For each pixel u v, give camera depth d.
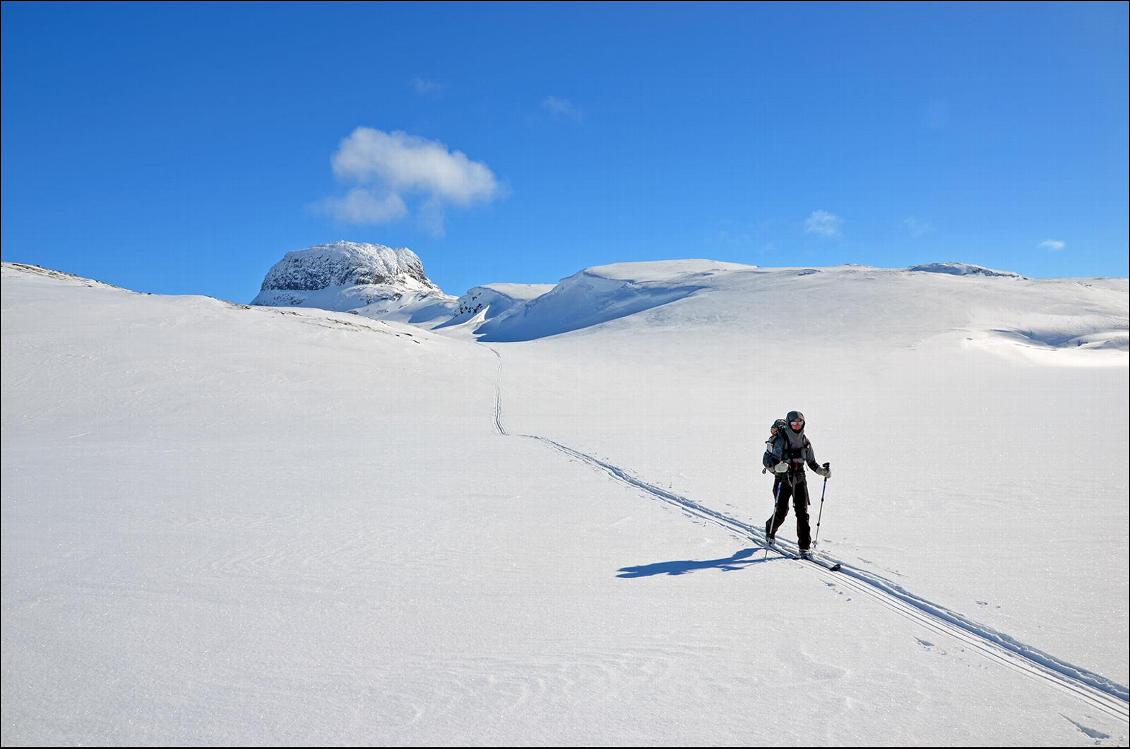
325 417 27.98
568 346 74.81
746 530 8.56
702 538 8.11
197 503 10.59
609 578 6.44
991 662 4.48
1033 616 5.23
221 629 5.11
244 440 21.78
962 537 7.88
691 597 5.85
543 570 6.73
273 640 4.88
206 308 49.75
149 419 26.86
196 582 6.32
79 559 7.17
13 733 3.55
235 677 4.26
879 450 16.42
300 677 4.26
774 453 7.62
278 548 7.66
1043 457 14.71
